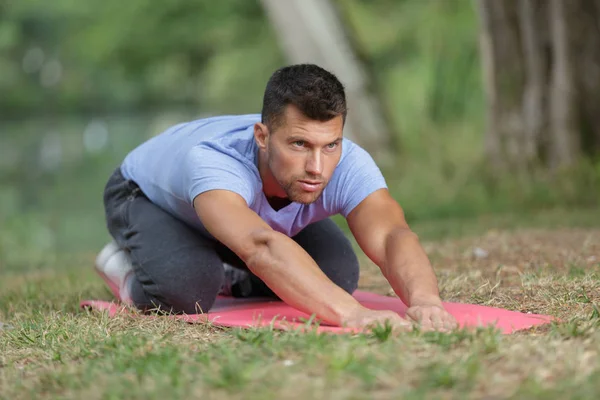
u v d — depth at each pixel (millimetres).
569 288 6762
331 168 5660
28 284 9062
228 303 7199
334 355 4426
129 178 7164
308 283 5406
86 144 46625
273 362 4547
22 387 4609
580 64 16156
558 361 4391
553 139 16078
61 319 6309
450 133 20359
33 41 53281
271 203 6281
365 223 6070
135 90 56406
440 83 22266
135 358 4863
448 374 4117
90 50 36781
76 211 27891
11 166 40156
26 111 57438
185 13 33156
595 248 9055
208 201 5852
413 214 15906
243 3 32281
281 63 32531
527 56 16250
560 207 14836
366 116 20688
